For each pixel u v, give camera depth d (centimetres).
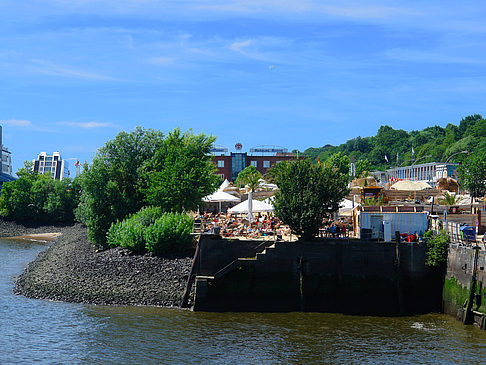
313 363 3162
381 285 4412
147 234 5194
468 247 4022
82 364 3127
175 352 3338
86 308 4459
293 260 4484
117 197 6794
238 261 4512
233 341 3569
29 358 3212
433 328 3859
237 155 18900
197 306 4466
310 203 4478
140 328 3856
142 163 7200
